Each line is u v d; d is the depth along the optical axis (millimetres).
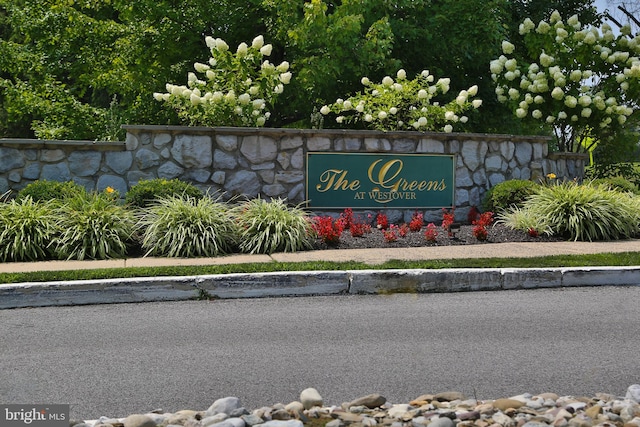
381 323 5621
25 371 4406
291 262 7402
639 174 16094
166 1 15062
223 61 11344
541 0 18812
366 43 14305
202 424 3322
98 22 15672
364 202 10781
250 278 6633
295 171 10523
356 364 4555
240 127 10312
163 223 8461
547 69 14219
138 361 4609
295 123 18266
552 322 5660
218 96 10586
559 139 14898
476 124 17469
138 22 15625
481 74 17469
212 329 5422
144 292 6430
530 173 12008
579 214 9711
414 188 11016
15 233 8062
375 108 12156
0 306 6125
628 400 3672
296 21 14180
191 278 6535
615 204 10008
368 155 10773
